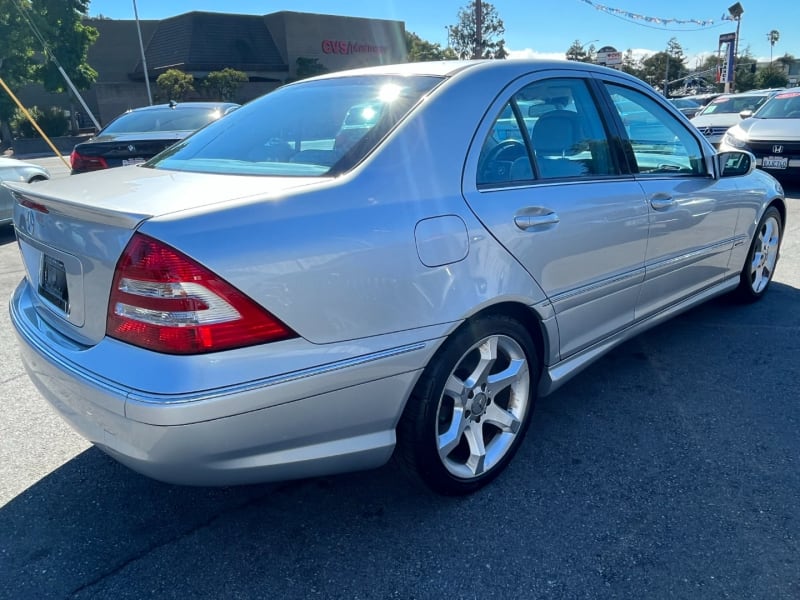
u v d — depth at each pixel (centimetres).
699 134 378
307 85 310
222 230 192
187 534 248
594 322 308
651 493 264
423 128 241
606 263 302
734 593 212
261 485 277
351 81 289
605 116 315
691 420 321
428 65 284
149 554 237
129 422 189
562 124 293
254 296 192
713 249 390
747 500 258
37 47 3167
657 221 329
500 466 274
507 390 278
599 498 262
